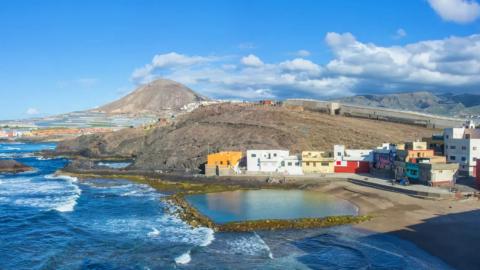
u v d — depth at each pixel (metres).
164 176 125.88
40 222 75.62
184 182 115.75
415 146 108.88
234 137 150.88
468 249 55.09
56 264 54.41
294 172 116.69
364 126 170.25
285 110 185.50
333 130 157.75
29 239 65.50
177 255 56.16
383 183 94.50
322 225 67.12
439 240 58.62
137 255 56.97
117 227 70.94
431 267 49.72
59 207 87.81
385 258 52.91
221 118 177.38
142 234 66.38
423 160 97.44
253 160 118.56
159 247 59.84
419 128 174.75
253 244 59.75
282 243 59.91
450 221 66.81
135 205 88.56
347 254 54.75
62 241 64.06
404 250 55.38
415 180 94.69
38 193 106.94
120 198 97.00
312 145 141.88
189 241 62.03
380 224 66.81
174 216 77.50
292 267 51.22
